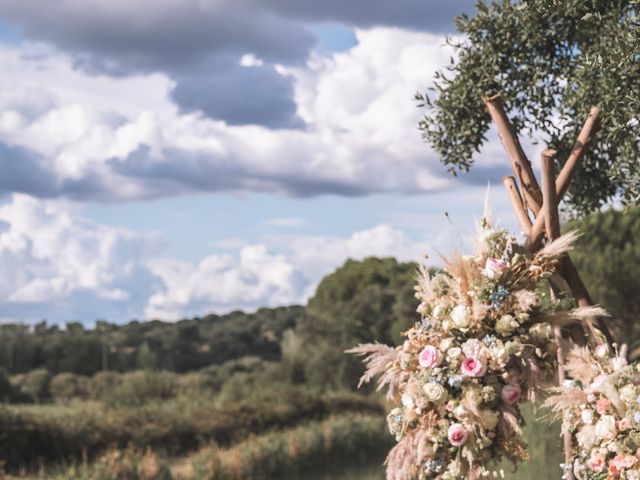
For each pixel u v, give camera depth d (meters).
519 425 2.80
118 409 13.10
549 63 4.08
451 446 2.80
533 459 6.51
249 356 36.06
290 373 18.83
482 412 2.75
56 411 15.38
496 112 3.45
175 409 13.62
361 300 26.12
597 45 3.64
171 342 35.22
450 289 2.96
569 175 3.38
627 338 15.11
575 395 2.79
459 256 2.91
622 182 3.62
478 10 4.10
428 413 2.82
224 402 14.78
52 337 31.75
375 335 24.73
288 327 39.19
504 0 4.04
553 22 3.98
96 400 21.70
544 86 4.12
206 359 35.25
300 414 14.09
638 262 15.07
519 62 4.11
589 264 15.48
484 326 2.85
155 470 9.30
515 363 2.82
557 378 3.01
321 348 20.42
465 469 2.78
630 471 2.68
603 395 2.79
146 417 12.11
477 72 4.16
